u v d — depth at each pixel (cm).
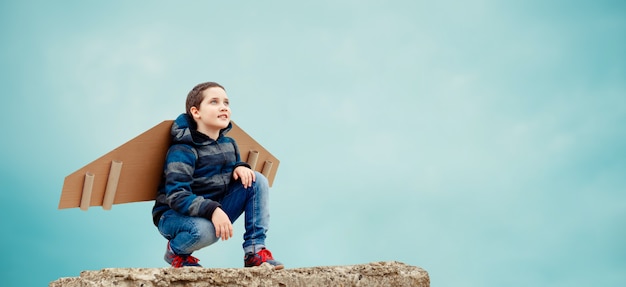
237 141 479
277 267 406
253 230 440
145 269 368
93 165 429
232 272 378
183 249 423
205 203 418
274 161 503
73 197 430
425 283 414
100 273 364
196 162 438
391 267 410
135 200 449
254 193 445
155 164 446
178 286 368
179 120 444
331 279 394
